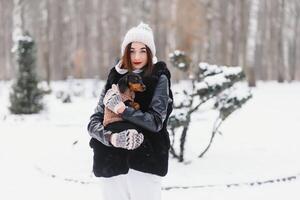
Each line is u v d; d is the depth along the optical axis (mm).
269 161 8328
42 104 17109
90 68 44750
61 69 43531
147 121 3588
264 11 39969
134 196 3764
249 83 30000
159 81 3750
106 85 3959
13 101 16734
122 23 44969
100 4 43781
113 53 41969
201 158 8484
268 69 41875
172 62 9070
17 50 16859
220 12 35688
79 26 45969
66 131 12516
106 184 3791
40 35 43719
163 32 39750
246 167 7867
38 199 6410
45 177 7539
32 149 10000
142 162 3676
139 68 3889
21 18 30203
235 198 6305
